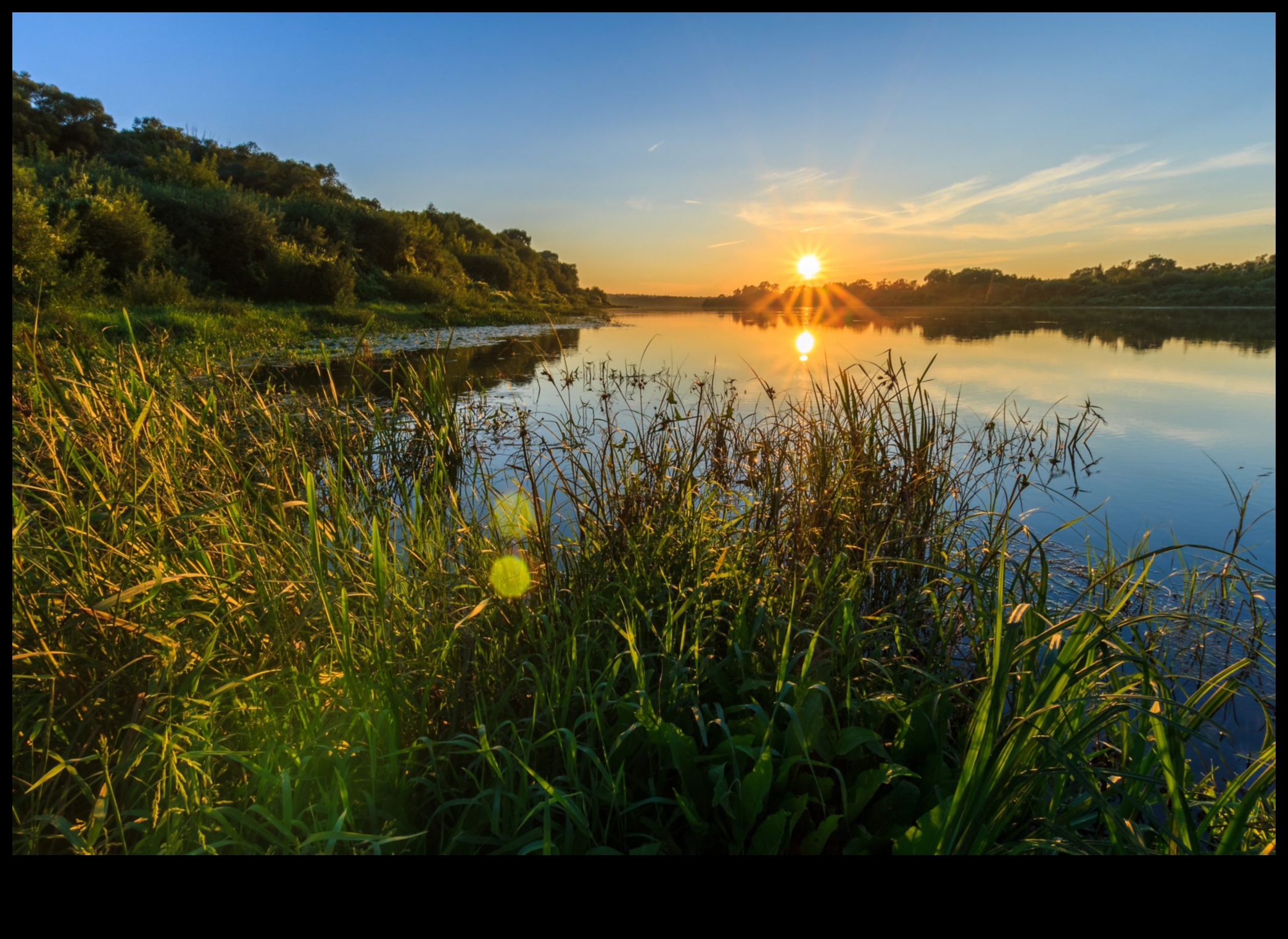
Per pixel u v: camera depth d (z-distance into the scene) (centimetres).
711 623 236
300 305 2230
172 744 154
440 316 2559
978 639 212
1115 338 1925
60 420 245
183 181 3212
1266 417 711
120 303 1452
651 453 311
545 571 237
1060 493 446
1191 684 243
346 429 365
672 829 171
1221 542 375
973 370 1083
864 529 294
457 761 181
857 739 170
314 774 170
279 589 211
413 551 236
